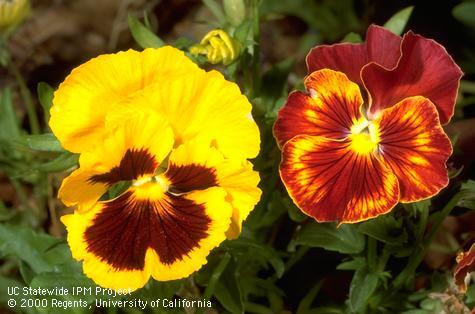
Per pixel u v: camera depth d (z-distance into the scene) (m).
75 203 0.41
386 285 0.47
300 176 0.42
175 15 0.66
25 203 0.55
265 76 0.51
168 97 0.40
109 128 0.40
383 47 0.43
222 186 0.41
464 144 0.50
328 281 0.52
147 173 0.41
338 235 0.47
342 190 0.42
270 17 0.56
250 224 0.48
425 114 0.41
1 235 0.48
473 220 0.51
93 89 0.40
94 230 0.41
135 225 0.41
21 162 0.55
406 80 0.43
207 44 0.45
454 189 0.47
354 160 0.42
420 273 0.50
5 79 0.63
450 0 0.64
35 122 0.56
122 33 0.65
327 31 0.64
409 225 0.46
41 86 0.47
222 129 0.41
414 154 0.41
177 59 0.40
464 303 0.46
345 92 0.42
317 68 0.43
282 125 0.42
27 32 0.65
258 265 0.49
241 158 0.41
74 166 0.46
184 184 0.41
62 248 0.48
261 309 0.50
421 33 0.63
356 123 0.42
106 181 0.41
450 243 0.51
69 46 0.65
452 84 0.42
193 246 0.41
